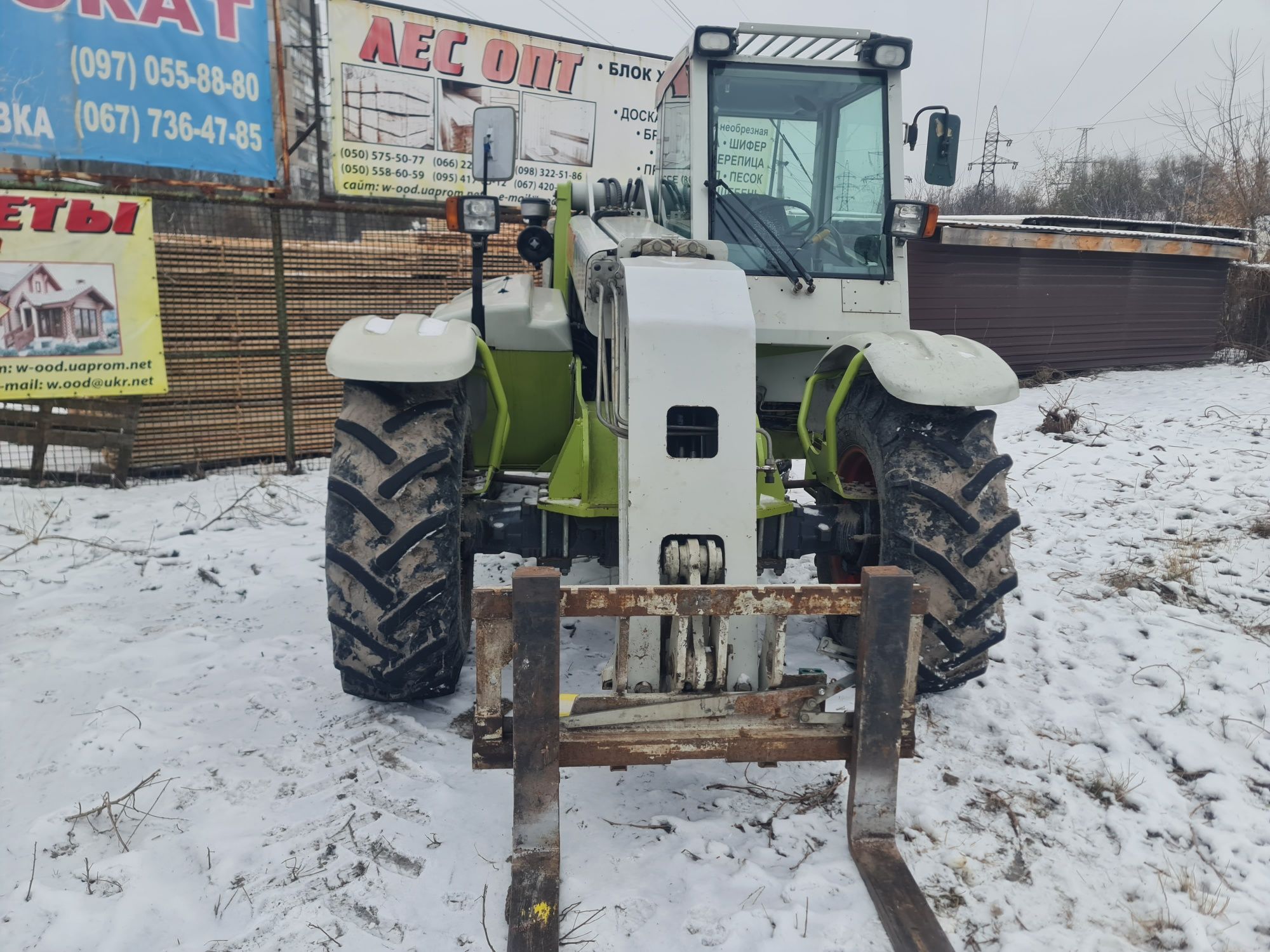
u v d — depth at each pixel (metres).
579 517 2.83
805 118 3.30
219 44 6.11
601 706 2.04
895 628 1.98
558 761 1.98
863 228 3.33
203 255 6.27
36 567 4.50
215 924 1.94
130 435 6.12
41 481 6.17
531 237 3.15
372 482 2.44
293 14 6.54
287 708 2.90
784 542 2.99
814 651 3.35
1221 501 4.92
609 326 2.71
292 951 1.84
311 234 6.79
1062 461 6.09
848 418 2.98
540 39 7.41
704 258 2.65
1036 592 3.87
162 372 6.14
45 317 5.75
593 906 1.94
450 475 2.53
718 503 2.22
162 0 5.89
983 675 3.13
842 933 1.86
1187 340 9.81
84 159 5.87
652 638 2.15
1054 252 8.88
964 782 2.49
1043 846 2.23
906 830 2.26
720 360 2.24
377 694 2.69
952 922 1.96
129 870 2.09
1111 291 9.24
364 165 7.00
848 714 2.12
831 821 2.27
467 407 2.79
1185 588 3.88
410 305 7.08
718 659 2.08
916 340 2.73
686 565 2.17
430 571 2.46
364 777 2.47
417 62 7.04
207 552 4.74
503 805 2.33
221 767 2.54
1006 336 8.89
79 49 5.76
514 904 1.88
